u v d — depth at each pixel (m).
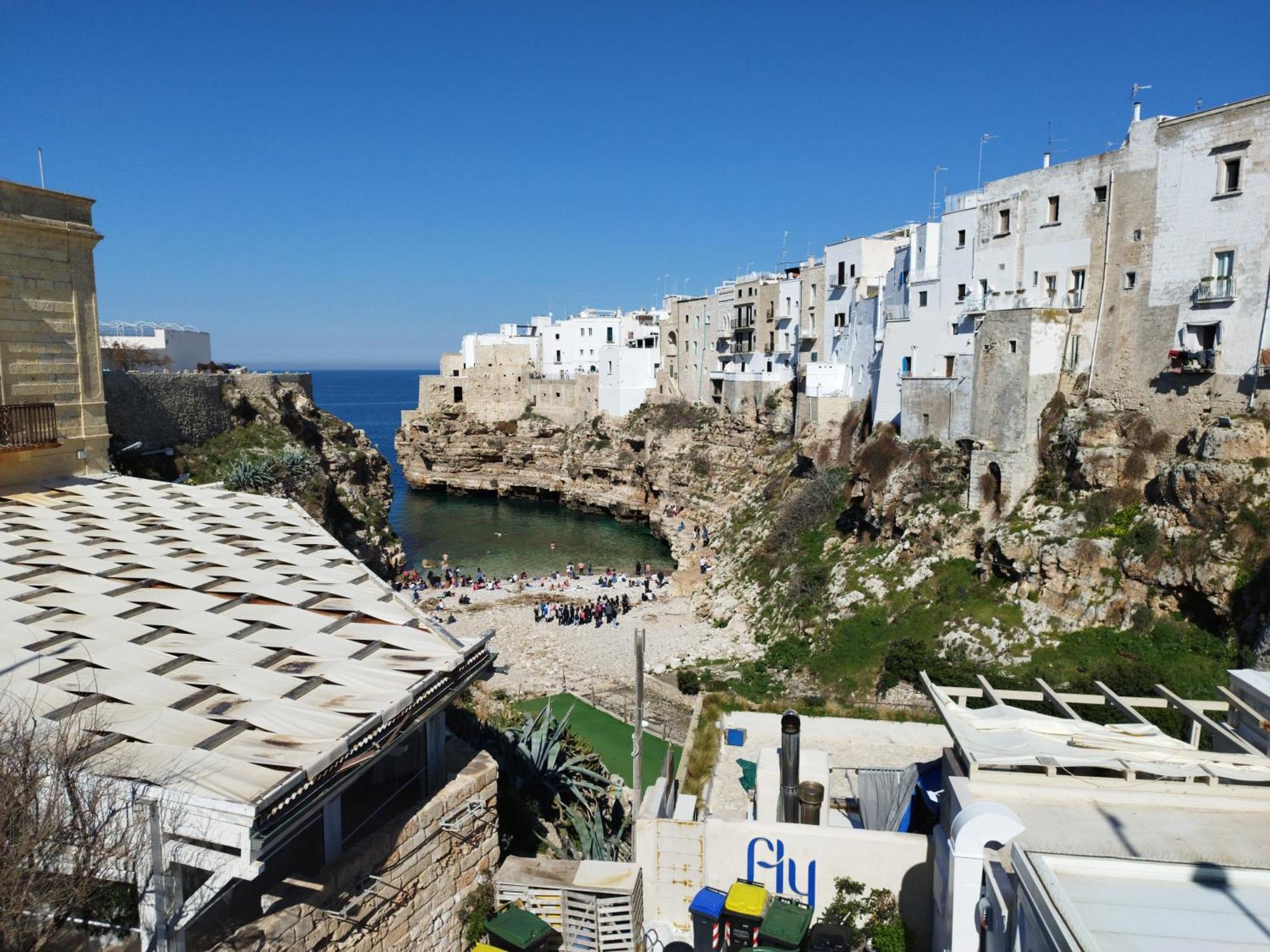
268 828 11.08
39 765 11.29
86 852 10.42
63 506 24.28
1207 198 35.78
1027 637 34.88
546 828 20.61
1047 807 13.02
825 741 23.20
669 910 16.22
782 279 81.06
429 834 15.13
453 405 114.62
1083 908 9.78
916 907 15.04
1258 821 12.64
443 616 54.03
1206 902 9.91
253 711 13.73
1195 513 33.06
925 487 44.75
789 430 72.50
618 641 48.09
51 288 26.91
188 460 43.94
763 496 66.75
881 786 17.73
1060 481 39.34
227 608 18.09
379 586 21.05
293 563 21.73
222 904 12.90
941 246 49.12
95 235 28.17
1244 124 34.38
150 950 11.23
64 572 19.02
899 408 52.47
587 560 76.00
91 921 11.77
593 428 102.69
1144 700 17.17
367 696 14.73
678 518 81.56
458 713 23.95
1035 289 43.28
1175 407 36.75
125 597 17.98
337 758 12.67
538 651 46.34
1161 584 33.09
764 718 24.95
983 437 42.06
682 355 96.56
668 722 33.62
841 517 51.41
